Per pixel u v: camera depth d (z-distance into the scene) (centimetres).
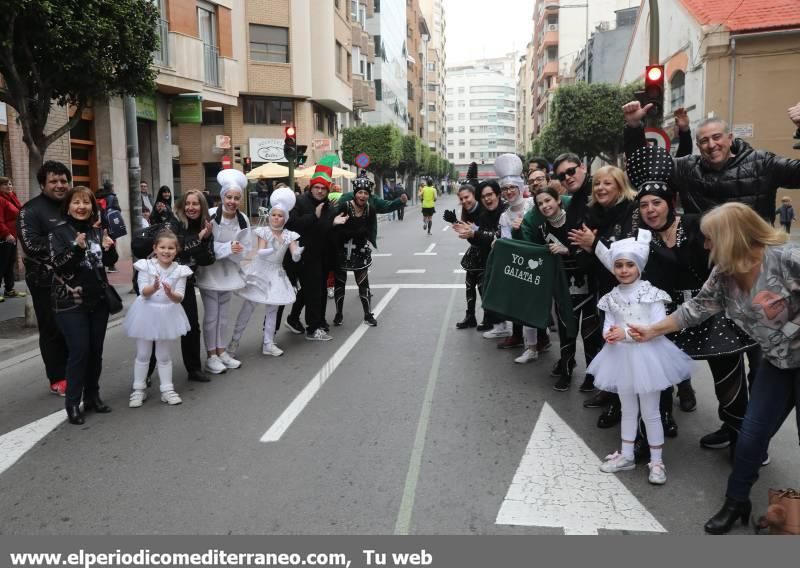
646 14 3061
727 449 459
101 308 552
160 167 1970
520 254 609
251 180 3097
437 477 419
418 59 8725
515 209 694
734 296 332
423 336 820
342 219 761
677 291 447
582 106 3142
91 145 1714
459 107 17612
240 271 676
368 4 5250
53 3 791
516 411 542
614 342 398
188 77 1969
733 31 2166
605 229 506
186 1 1977
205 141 3152
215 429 512
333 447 471
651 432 408
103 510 385
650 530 351
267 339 736
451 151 17725
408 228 2958
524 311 607
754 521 352
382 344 780
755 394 344
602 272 502
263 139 3197
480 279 838
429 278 1333
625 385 407
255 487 409
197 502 391
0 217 1084
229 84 2350
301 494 398
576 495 393
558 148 3419
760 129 2192
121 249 1762
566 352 591
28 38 807
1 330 861
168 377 582
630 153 509
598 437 484
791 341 316
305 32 3219
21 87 823
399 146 4519
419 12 8562
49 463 456
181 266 571
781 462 432
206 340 672
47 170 547
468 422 518
